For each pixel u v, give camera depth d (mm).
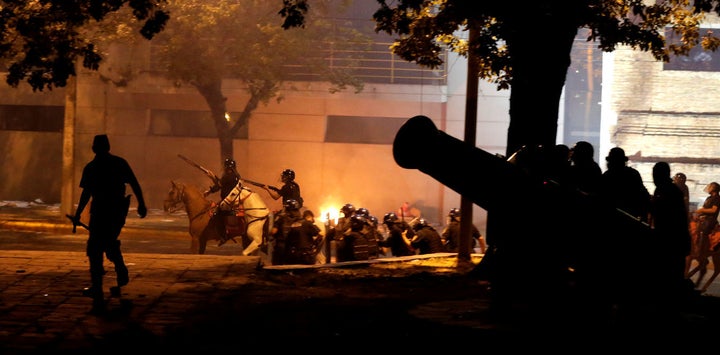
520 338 7781
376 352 8094
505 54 14086
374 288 11992
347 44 33844
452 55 35438
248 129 36219
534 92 12570
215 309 10094
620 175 9945
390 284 12352
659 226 8219
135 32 27891
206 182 36375
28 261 12812
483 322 8367
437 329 8289
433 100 35594
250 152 36250
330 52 34750
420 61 16406
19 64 13602
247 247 17859
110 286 11164
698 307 9250
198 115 36531
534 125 12578
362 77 35625
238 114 36312
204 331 8945
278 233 16078
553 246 7293
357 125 36344
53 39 13547
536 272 7598
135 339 8469
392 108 35844
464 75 35531
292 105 35969
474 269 13008
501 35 12570
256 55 29953
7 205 35719
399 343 8188
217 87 32000
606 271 7262
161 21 12750
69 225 26344
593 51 46469
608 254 7152
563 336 7707
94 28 27781
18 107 37719
